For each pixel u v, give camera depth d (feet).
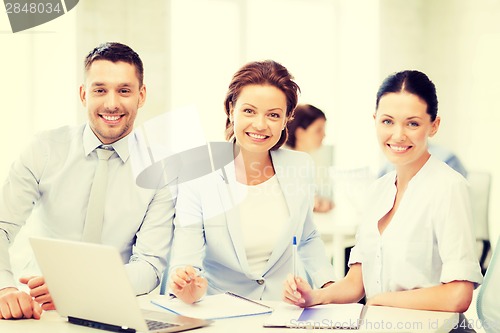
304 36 15.80
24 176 8.13
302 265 8.38
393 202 7.25
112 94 8.02
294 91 7.98
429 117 7.11
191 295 6.57
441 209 6.75
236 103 7.91
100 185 8.01
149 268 7.61
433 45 16.52
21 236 10.02
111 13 13.35
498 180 15.25
